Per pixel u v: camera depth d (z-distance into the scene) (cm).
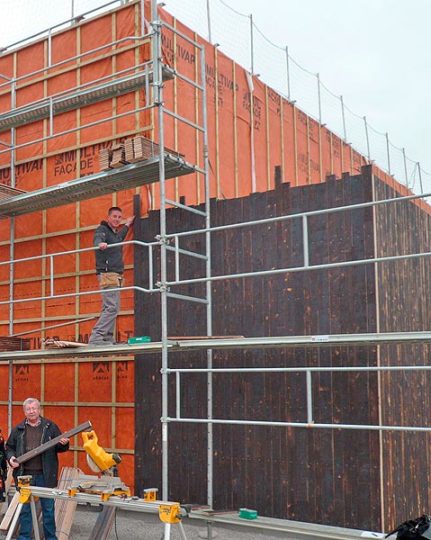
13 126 1171
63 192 999
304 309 848
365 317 803
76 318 1077
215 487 884
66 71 1151
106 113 1092
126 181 955
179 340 821
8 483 906
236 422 735
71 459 1045
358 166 1872
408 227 921
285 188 882
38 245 1139
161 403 951
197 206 956
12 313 1130
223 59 1294
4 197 1055
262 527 782
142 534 852
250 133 1350
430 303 985
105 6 1112
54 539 746
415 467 865
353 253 820
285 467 834
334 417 807
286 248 871
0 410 1146
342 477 794
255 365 873
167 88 1123
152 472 945
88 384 1045
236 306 900
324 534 742
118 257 941
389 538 705
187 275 950
